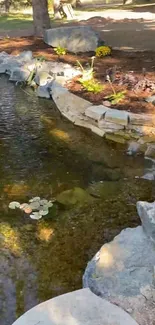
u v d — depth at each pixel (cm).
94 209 436
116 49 996
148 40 1088
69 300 283
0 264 355
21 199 458
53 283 332
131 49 988
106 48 930
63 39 1038
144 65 827
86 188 480
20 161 547
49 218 422
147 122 580
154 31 1225
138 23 1412
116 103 641
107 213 429
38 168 528
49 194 468
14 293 323
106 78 743
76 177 505
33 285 331
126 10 1920
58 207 441
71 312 272
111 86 702
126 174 512
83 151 573
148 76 741
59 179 501
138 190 474
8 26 1545
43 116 699
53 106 745
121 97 649
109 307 275
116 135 598
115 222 412
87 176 507
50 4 2148
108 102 649
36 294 321
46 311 273
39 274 343
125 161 543
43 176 509
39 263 355
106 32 1248
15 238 391
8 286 330
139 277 301
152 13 1723
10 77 908
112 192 471
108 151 570
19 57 973
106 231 397
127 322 262
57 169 525
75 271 344
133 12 1811
